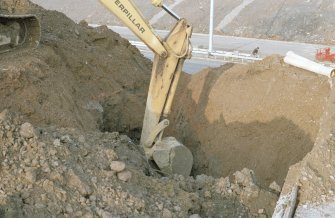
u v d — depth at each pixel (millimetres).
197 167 11531
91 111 11820
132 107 13070
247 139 11023
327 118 8875
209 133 11984
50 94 9773
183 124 12977
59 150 6922
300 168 7586
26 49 10844
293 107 10594
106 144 8578
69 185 6441
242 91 12008
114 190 6633
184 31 9969
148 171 8789
